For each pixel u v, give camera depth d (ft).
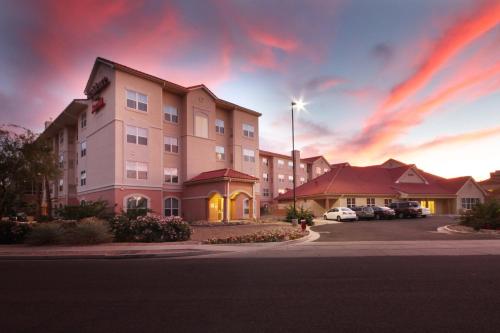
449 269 31.35
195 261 38.32
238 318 18.44
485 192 149.18
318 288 24.75
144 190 93.09
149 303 21.44
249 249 47.65
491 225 66.03
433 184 151.84
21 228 55.67
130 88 92.53
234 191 95.35
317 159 222.28
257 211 125.80
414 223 90.63
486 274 29.04
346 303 20.97
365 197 133.69
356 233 67.05
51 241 51.44
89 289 25.20
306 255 41.45
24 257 42.16
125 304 21.29
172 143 105.09
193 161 106.32
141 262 38.14
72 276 30.07
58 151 135.95
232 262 37.06
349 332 16.22
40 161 71.00
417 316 18.44
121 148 89.15
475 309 19.57
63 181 128.06
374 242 52.49
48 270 33.22
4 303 21.70
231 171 99.04
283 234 57.57
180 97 108.99
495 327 16.74
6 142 67.15
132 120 92.07
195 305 20.93
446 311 19.25
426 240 54.19
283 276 29.07
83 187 106.11
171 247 47.65
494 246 47.01
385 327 16.83
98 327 17.30
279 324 17.42
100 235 52.16
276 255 41.86
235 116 122.52
